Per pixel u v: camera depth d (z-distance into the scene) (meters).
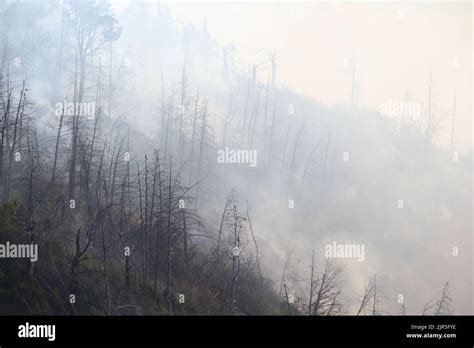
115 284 33.75
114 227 38.41
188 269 41.22
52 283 30.34
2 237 30.69
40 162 48.06
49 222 33.66
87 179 43.94
